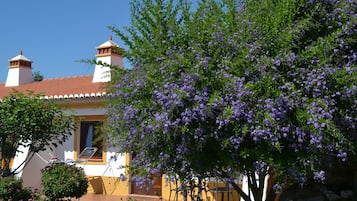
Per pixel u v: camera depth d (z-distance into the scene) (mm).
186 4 7879
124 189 15500
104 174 15969
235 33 6980
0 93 21297
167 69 6844
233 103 6293
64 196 11766
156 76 7094
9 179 11234
